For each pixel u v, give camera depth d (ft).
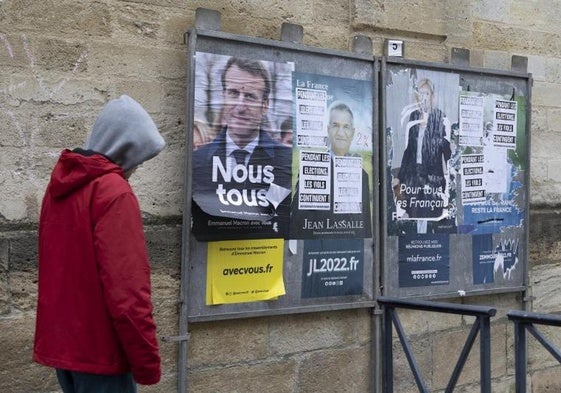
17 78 13.64
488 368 13.52
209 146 15.01
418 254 17.89
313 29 17.07
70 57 14.12
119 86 14.58
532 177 20.45
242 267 15.42
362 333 17.34
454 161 18.54
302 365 16.55
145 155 10.70
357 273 16.94
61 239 10.34
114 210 9.98
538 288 20.42
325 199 16.48
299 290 16.17
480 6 19.69
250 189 15.48
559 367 20.86
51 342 10.32
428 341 18.37
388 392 15.55
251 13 16.24
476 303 19.17
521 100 19.80
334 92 16.71
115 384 10.32
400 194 17.63
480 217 18.97
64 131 14.03
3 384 13.42
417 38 18.61
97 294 10.09
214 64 15.12
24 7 13.73
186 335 14.84
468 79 18.88
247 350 15.83
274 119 15.83
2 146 13.48
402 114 17.74
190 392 15.19
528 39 20.53
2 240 13.41
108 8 14.52
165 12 15.11
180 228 15.07
